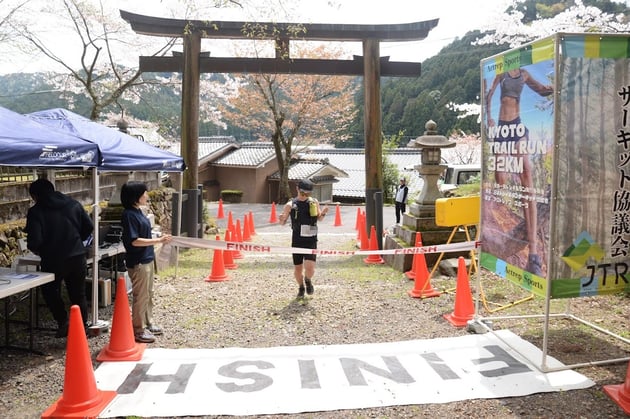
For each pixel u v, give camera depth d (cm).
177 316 554
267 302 611
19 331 504
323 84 2623
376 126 982
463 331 495
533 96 391
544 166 379
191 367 406
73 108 2080
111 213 749
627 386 341
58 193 473
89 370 337
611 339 461
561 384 372
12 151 366
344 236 1236
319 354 436
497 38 1434
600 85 370
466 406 344
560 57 358
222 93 2439
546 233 379
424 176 784
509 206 436
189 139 1009
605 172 378
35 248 447
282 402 348
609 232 384
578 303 579
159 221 1059
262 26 955
